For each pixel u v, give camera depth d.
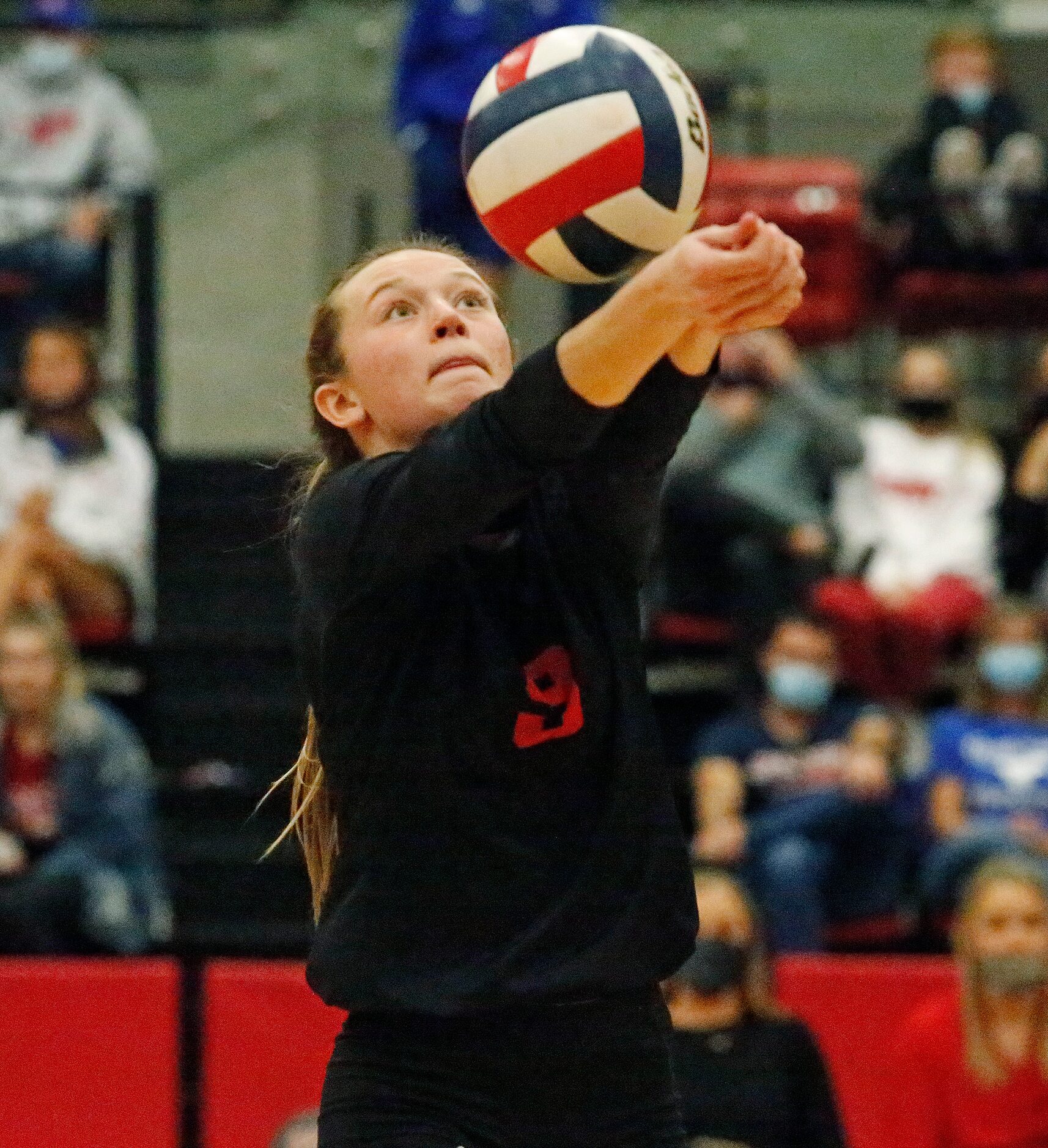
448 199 27.11
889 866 22.78
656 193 8.72
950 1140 18.67
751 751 23.36
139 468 26.89
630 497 8.55
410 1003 8.39
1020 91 37.31
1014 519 27.53
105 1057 18.92
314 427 9.55
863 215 30.05
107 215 29.84
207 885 23.89
